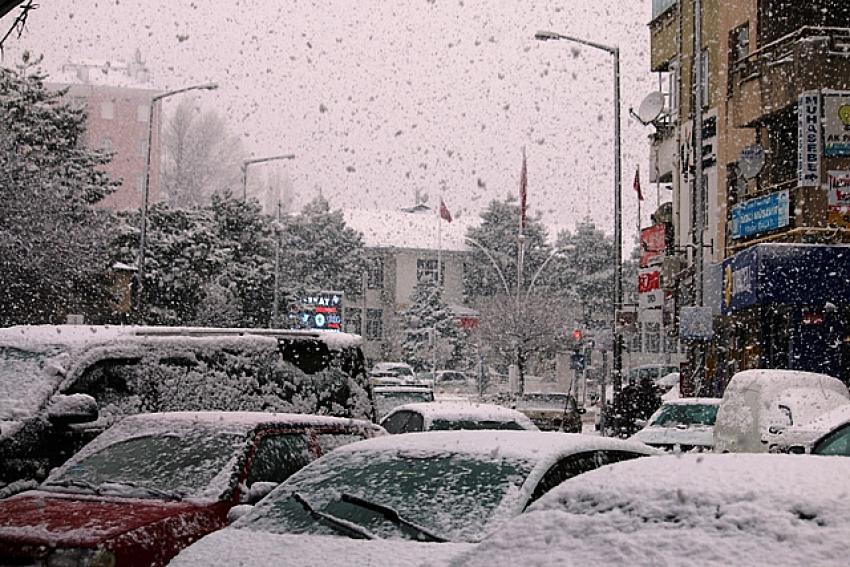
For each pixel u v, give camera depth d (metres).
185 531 7.45
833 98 28.12
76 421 10.49
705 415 20.64
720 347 34.91
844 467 4.57
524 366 67.81
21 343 11.59
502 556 4.37
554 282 88.06
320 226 85.31
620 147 34.19
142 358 11.67
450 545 5.79
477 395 62.09
